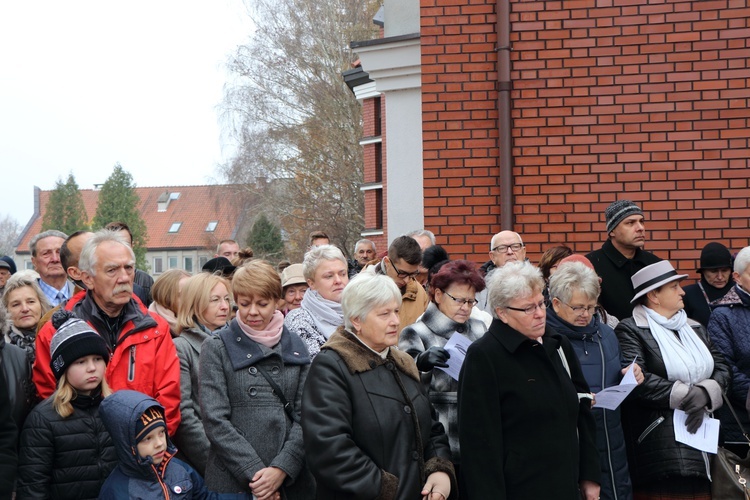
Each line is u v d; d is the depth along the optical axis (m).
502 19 7.41
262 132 31.56
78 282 5.52
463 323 4.88
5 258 8.32
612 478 4.80
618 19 7.30
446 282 4.82
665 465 4.91
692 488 4.98
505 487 4.16
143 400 4.17
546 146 7.39
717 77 7.17
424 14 7.62
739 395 5.38
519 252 6.61
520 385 4.24
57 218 77.38
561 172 7.37
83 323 4.45
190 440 4.81
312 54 31.34
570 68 7.37
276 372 4.52
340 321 5.35
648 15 7.26
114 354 4.62
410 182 10.23
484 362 4.27
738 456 5.12
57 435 4.29
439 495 4.00
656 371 5.09
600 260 6.13
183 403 4.89
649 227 7.25
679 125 7.22
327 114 30.73
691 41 7.20
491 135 7.52
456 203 7.56
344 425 3.95
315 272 5.44
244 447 4.30
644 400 5.00
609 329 5.11
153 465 4.17
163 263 77.38
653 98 7.25
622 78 7.30
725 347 5.54
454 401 4.71
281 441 4.41
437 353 4.36
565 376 4.37
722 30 7.16
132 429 4.10
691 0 7.20
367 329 4.14
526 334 4.30
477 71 7.53
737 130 7.14
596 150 7.33
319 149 31.03
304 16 31.70
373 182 19.95
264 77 31.70
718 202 7.15
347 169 30.48
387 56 10.20
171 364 4.76
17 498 4.27
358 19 31.59
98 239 4.73
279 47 31.70
